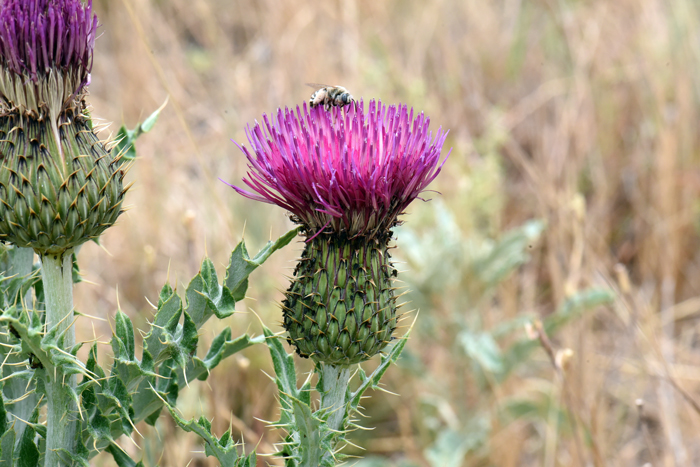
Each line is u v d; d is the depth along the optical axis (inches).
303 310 99.3
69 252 88.4
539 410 191.8
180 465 160.9
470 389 225.1
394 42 321.4
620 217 287.4
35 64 83.1
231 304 89.6
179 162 286.5
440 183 249.8
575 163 265.0
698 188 269.3
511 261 202.4
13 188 83.3
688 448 194.9
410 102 237.1
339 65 312.7
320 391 100.5
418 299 200.1
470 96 306.7
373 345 98.9
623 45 317.4
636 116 307.9
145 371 85.5
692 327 259.0
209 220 243.8
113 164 91.9
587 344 200.5
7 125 85.0
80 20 86.7
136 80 297.4
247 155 98.6
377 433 218.1
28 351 81.7
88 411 90.0
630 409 220.2
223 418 172.4
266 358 202.4
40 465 92.9
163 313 91.0
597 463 154.3
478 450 199.0
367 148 97.9
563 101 299.6
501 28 370.3
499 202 228.4
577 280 201.0
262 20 348.8
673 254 255.3
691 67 296.7
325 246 99.3
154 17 327.9
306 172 96.6
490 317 217.6
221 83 313.0
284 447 95.6
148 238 245.9
